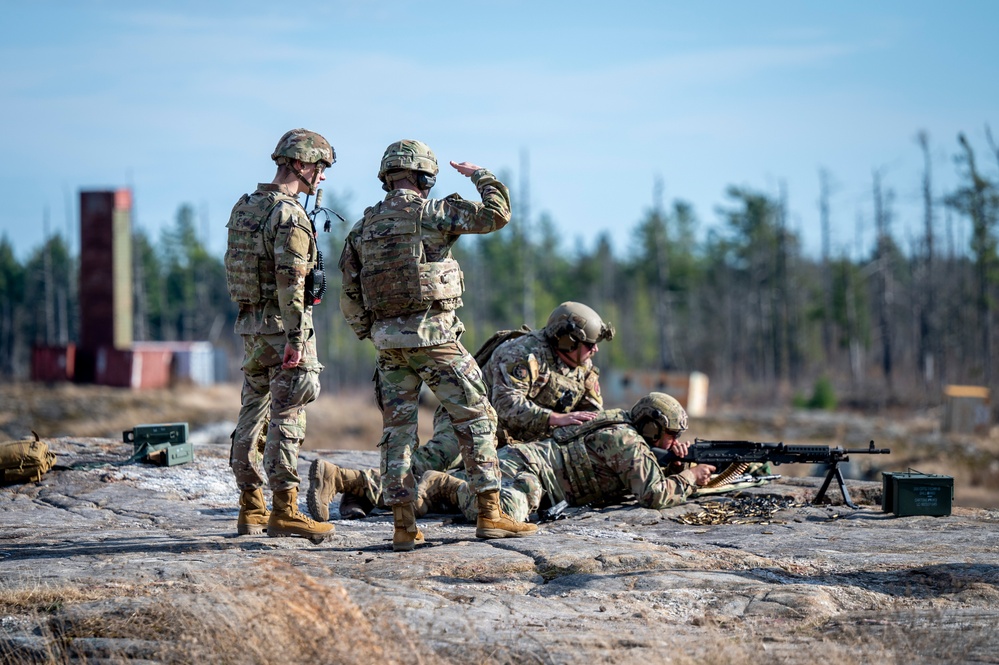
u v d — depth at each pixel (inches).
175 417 3511.3
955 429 3624.5
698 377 4672.7
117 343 4623.5
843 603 502.3
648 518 718.5
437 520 703.7
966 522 705.0
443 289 572.4
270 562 500.1
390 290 567.8
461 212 567.8
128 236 4704.7
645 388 4800.7
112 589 487.8
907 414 4596.5
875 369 7377.0
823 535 658.2
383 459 589.0
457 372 585.9
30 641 425.7
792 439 3553.2
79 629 438.6
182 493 808.3
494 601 485.1
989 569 551.5
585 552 575.5
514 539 618.5
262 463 632.4
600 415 751.7
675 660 398.9
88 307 4623.5
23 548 599.5
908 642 419.8
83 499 776.9
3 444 825.5
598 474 743.7
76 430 3233.3
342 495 720.3
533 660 400.8
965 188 5152.6
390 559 556.4
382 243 569.0
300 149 588.4
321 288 585.9
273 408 601.0
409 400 591.8
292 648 395.2
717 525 706.2
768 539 642.8
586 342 768.9
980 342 6112.2
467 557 561.3
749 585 522.0
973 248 5393.7
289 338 572.4
